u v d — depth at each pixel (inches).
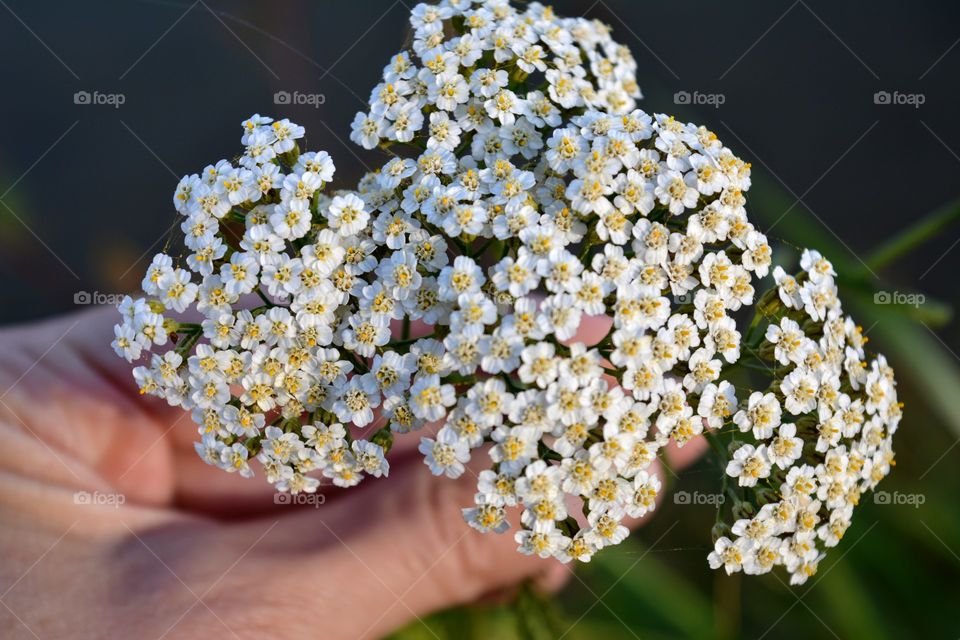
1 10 16.4
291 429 9.4
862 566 12.6
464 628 11.6
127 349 9.5
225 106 15.8
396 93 9.8
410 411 9.2
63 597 10.1
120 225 14.9
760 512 9.4
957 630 12.3
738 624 12.4
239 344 9.3
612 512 9.2
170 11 16.3
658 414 9.3
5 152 15.3
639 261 9.2
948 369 11.8
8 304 14.4
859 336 10.0
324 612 10.2
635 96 10.8
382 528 10.5
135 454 11.3
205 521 10.9
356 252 9.3
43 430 10.9
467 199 9.3
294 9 14.6
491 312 9.0
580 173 9.3
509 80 10.0
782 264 12.2
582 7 16.3
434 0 11.6
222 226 9.8
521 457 9.0
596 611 12.6
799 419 9.6
